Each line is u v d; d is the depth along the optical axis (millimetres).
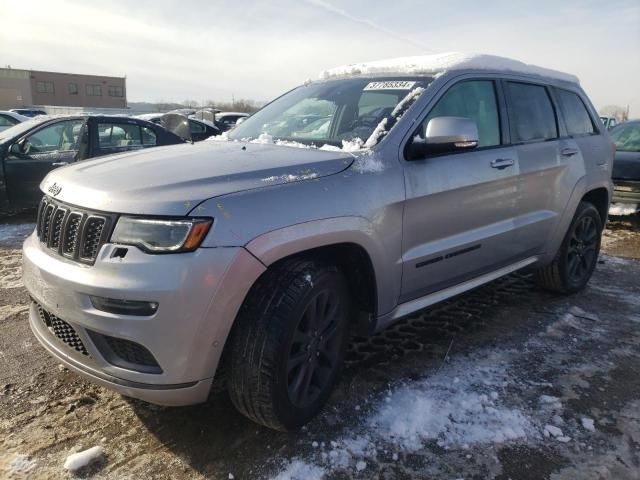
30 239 2740
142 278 2066
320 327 2578
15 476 2254
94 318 2145
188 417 2705
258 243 2207
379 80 3488
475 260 3422
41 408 2742
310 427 2627
